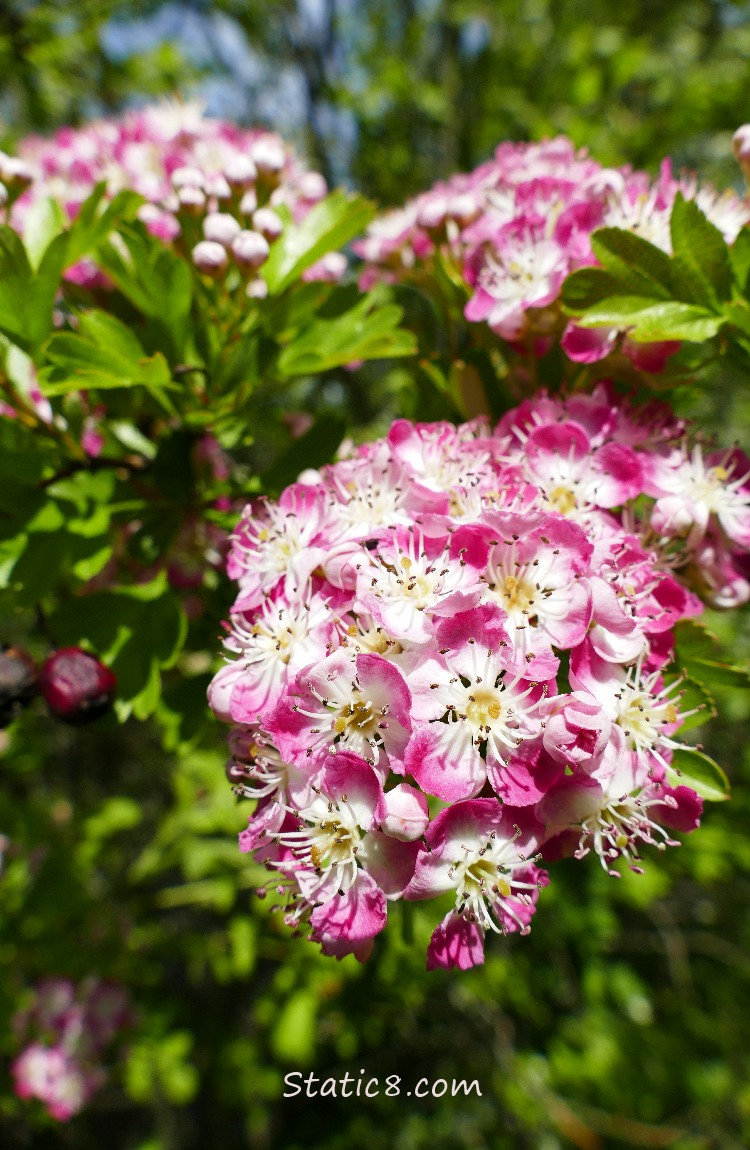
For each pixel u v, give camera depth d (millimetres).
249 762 107
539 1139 319
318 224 144
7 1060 246
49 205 135
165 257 125
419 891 95
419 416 144
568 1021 292
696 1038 306
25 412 132
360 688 97
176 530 136
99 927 243
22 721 209
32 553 127
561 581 103
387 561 103
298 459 134
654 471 118
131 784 322
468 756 97
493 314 127
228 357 134
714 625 255
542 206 129
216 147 164
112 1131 381
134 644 125
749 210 134
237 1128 377
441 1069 310
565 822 99
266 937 239
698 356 134
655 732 103
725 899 343
